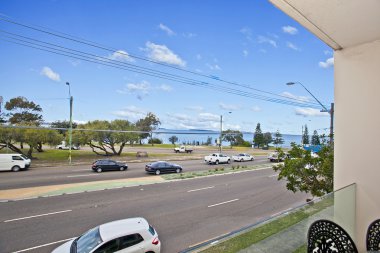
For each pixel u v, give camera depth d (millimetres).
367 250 3418
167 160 38938
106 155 41062
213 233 10695
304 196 17984
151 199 16125
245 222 12172
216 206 15008
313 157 11867
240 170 30906
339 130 4328
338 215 3574
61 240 9734
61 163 31500
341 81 4312
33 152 41094
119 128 41000
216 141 74625
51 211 13141
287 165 12195
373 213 3900
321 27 3541
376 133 3904
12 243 9375
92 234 7547
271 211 14172
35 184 19578
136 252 7297
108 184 20094
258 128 82000
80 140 37812
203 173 27406
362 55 4062
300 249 2773
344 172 4246
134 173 25922
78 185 19438
